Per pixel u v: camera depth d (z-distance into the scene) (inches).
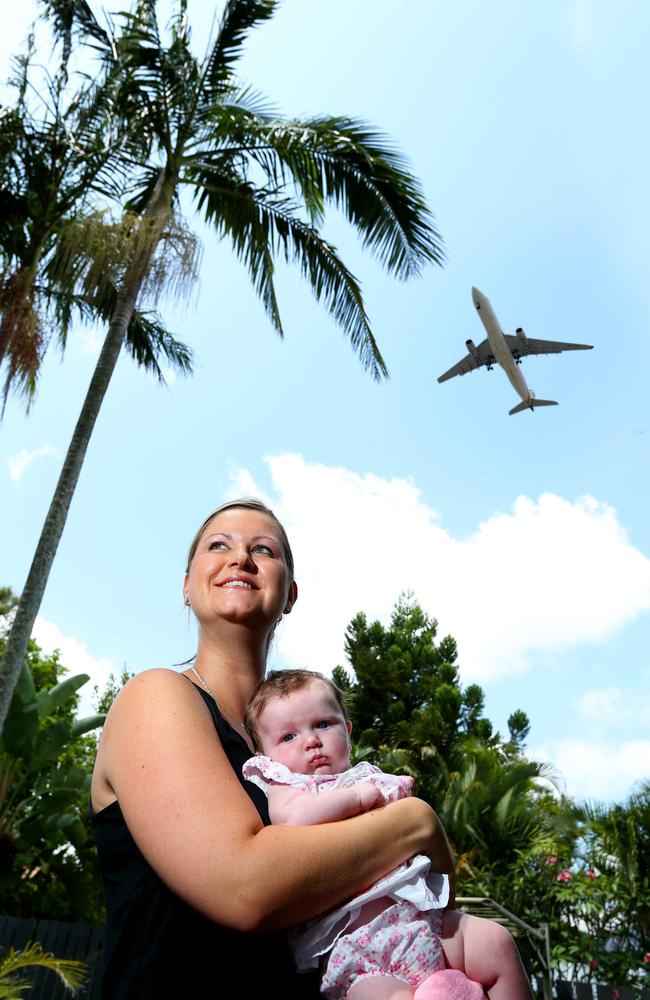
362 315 408.2
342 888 54.7
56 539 318.7
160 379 472.4
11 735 416.8
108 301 420.2
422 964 61.2
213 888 49.9
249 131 378.0
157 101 370.0
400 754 836.0
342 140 371.9
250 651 80.6
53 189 348.2
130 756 56.0
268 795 70.7
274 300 418.3
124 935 54.5
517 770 645.9
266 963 56.9
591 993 402.6
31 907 494.3
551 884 527.2
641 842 485.1
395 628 1145.4
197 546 89.4
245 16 381.7
